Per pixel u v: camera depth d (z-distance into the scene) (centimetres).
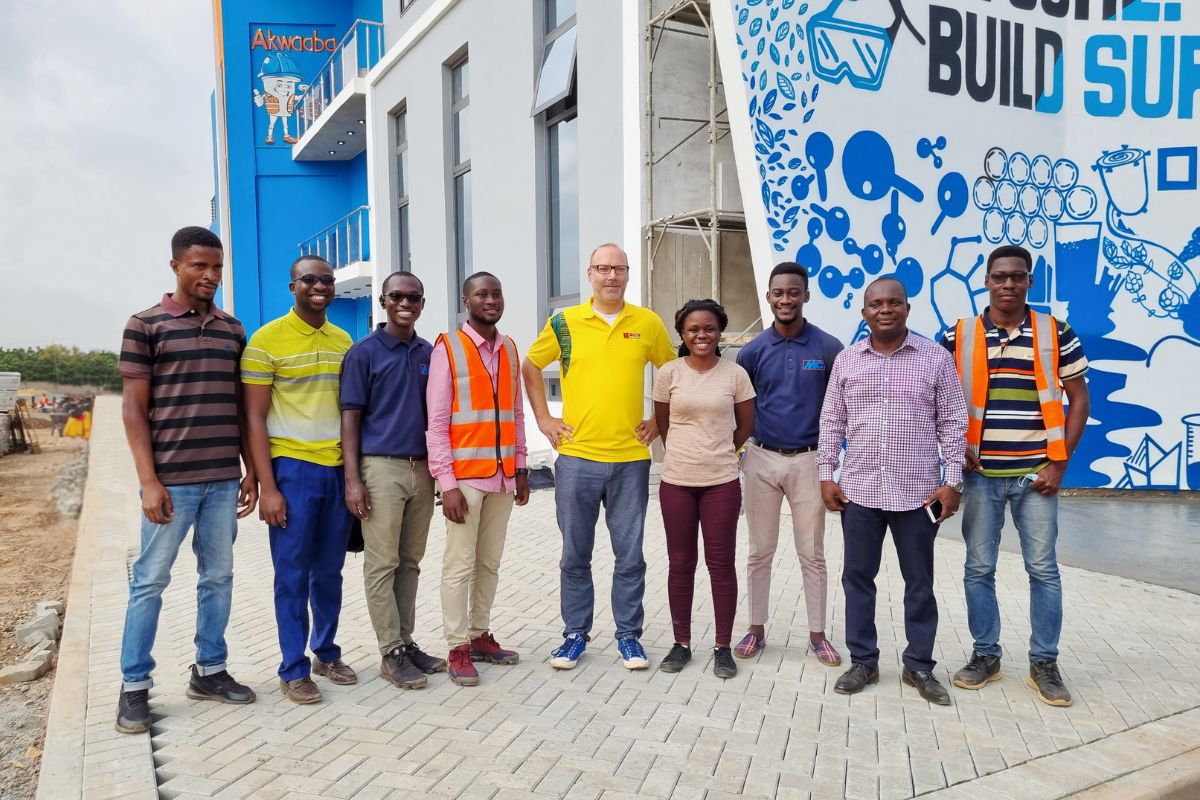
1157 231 859
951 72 811
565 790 278
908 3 789
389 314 368
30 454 1670
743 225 934
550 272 1072
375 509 362
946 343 373
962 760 298
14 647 480
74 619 480
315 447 354
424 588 525
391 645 371
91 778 282
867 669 365
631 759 299
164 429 326
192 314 332
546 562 589
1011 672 382
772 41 733
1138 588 513
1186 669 383
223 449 337
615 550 394
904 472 351
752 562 406
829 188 758
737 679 375
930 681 354
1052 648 354
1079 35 859
